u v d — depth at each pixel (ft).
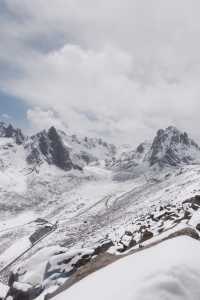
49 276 99.40
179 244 36.37
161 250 35.73
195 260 32.04
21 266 136.77
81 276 57.57
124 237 111.96
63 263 102.42
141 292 26.94
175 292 27.45
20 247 524.93
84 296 30.25
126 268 33.53
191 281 29.09
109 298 27.61
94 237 395.55
